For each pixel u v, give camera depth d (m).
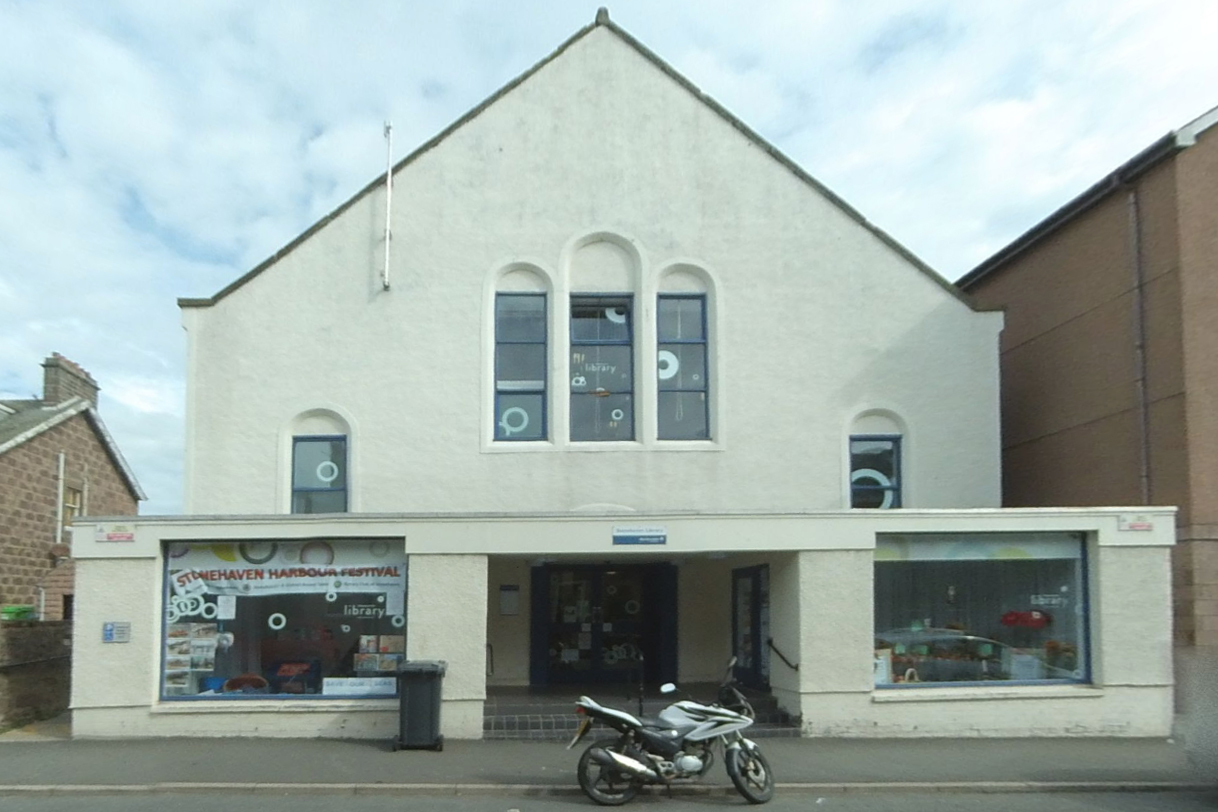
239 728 13.70
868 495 16.67
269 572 14.10
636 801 10.66
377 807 10.24
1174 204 15.84
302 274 16.34
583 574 17.39
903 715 14.06
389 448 16.11
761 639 15.74
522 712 14.22
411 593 13.79
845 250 16.91
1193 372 15.52
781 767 12.09
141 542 13.78
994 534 14.64
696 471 16.34
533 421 16.45
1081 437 17.81
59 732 14.41
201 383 16.06
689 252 16.75
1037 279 19.31
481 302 16.42
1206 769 10.73
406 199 16.58
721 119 17.00
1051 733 14.22
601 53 17.03
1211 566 15.16
